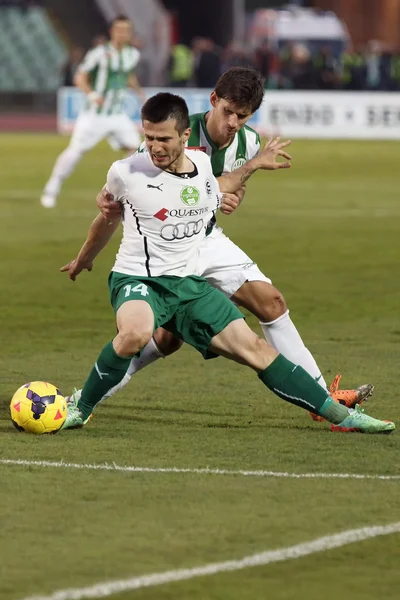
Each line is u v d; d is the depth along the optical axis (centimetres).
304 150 8906
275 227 4878
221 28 14638
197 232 1791
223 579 1222
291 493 1512
